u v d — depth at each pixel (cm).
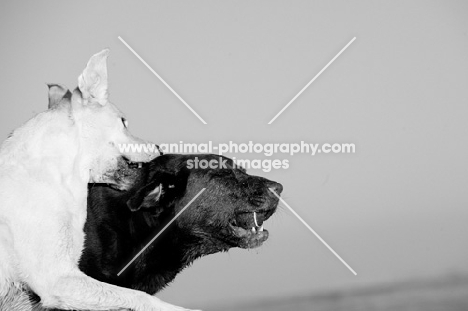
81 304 532
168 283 645
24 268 538
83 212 579
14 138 571
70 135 579
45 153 564
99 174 600
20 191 547
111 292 536
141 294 543
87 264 593
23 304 550
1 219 542
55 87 659
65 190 563
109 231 603
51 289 533
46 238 540
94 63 605
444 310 795
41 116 582
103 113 608
